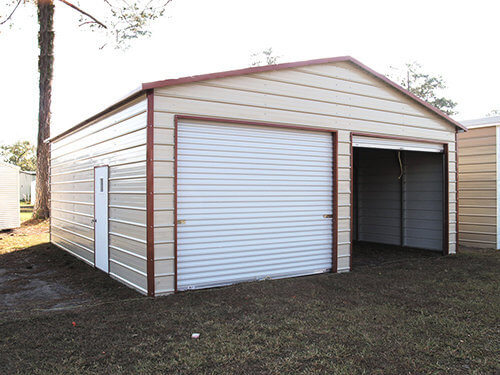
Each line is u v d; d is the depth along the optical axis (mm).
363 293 5762
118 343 3916
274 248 6562
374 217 11836
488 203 10367
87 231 8023
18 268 7992
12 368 3412
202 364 3494
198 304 5090
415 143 8578
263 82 6367
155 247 5375
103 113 6984
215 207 5957
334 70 7211
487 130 10398
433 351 3779
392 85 7926
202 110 5770
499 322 4559
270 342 3941
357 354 3699
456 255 9109
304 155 6902
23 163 54500
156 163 5363
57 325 4430
